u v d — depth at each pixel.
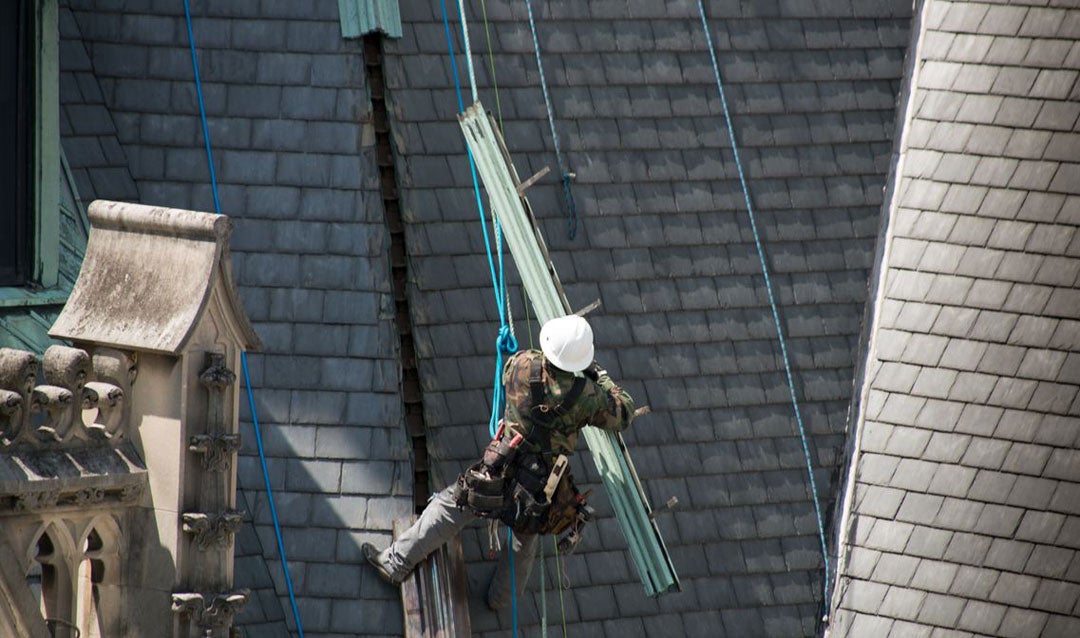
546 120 45.50
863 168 48.59
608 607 41.78
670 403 44.41
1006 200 45.75
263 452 40.38
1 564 27.95
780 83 48.69
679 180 46.56
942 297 45.16
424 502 40.84
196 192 42.19
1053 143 46.06
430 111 44.03
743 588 43.06
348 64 43.31
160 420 31.23
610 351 44.28
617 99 46.59
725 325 45.72
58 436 29.28
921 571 42.62
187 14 43.69
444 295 42.53
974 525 42.78
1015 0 47.94
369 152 42.75
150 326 31.06
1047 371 43.88
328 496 40.09
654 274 45.44
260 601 38.75
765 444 44.84
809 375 45.97
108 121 42.44
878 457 44.03
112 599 31.64
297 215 42.19
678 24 48.16
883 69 49.88
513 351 41.28
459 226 43.34
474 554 41.06
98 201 32.41
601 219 45.34
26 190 38.97
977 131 46.62
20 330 37.31
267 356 41.09
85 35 43.12
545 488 36.06
